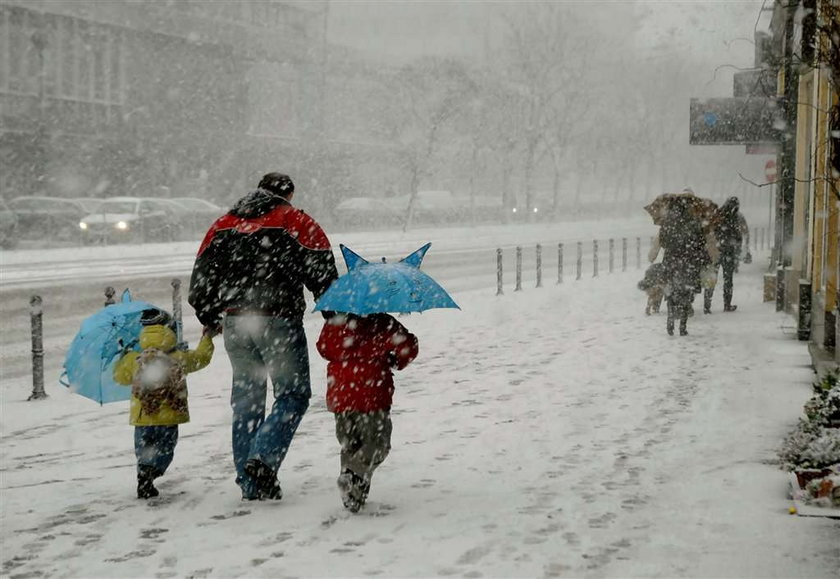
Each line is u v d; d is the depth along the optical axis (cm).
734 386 1212
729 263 2098
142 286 2597
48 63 5275
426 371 1377
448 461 858
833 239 1363
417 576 558
